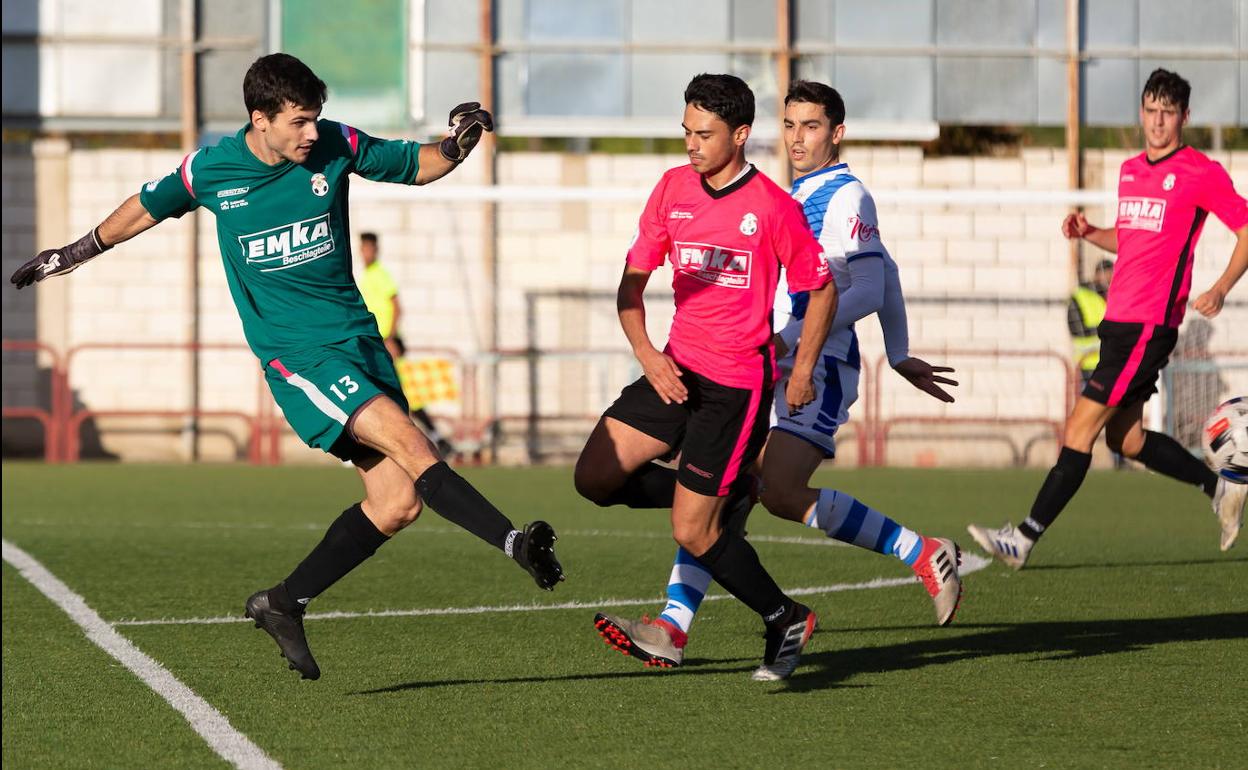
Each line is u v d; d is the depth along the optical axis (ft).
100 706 42.19
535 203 147.43
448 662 48.65
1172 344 64.18
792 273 42.65
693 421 42.98
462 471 132.67
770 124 148.87
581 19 148.36
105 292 146.30
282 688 44.57
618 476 44.86
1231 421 63.98
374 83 146.72
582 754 36.76
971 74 150.41
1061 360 144.56
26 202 145.28
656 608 59.88
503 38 148.05
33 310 146.00
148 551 77.36
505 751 37.09
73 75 145.59
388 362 43.45
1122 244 64.39
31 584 65.82
